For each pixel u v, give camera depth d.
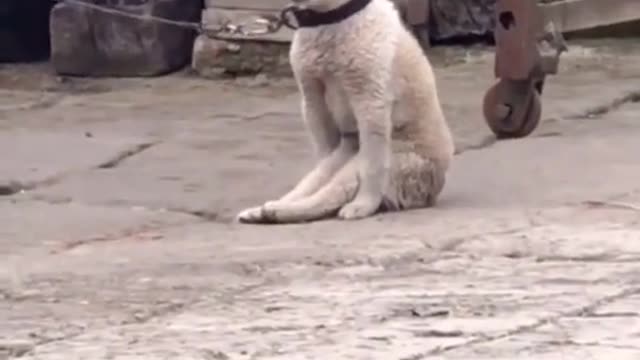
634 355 6.16
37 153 13.32
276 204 9.72
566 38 18.38
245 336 6.70
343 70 9.45
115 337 6.78
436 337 6.55
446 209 10.02
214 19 18.12
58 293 7.83
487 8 18.36
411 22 17.72
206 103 16.38
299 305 7.31
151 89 17.62
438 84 16.52
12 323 7.14
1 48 19.81
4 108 16.47
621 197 10.22
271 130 14.29
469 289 7.54
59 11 18.58
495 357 6.19
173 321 7.07
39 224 10.19
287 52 17.91
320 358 6.25
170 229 9.88
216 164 12.51
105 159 12.93
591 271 7.91
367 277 7.95
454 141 13.00
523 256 8.38
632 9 14.27
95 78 18.53
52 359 6.42
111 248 9.20
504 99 13.01
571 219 9.45
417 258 8.43
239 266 8.36
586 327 6.66
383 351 6.33
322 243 8.95
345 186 9.76
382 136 9.67
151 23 18.30
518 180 11.09
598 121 13.96
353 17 9.37
